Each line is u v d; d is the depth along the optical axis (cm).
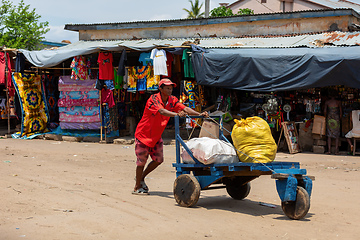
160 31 1816
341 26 1498
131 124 1614
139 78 1428
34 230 463
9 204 576
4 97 1795
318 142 1288
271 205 636
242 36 1652
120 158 1127
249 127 590
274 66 1236
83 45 1830
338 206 637
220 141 604
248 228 508
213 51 1342
